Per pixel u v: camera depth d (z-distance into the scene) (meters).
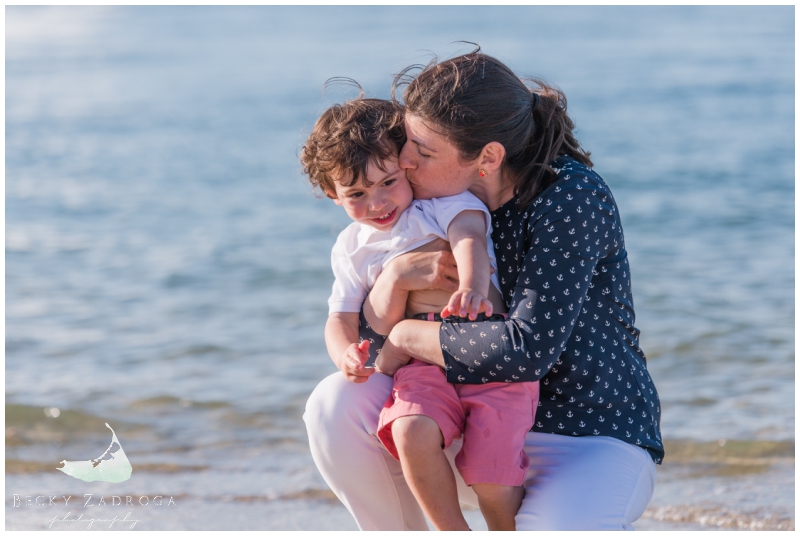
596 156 12.45
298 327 6.29
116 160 14.20
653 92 18.19
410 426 2.10
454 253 2.16
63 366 5.52
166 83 25.02
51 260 8.41
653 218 9.10
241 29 44.03
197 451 4.18
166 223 9.89
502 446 2.10
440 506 2.13
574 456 2.17
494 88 2.14
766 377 4.90
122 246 8.90
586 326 2.21
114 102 21.66
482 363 2.10
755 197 9.75
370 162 2.22
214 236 9.18
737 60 22.53
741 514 3.19
